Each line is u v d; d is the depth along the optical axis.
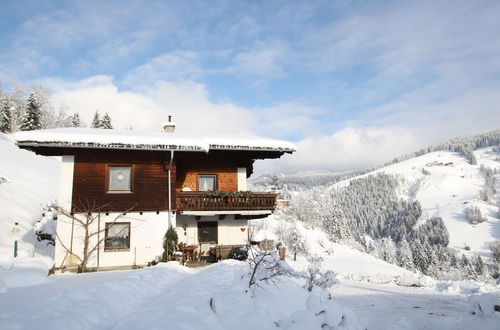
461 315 8.26
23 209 22.41
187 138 15.77
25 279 8.59
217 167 17.88
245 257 15.46
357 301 10.16
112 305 6.39
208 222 17.44
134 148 14.67
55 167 38.00
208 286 7.73
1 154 31.98
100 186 14.97
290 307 6.77
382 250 111.00
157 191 15.55
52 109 74.62
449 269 99.94
